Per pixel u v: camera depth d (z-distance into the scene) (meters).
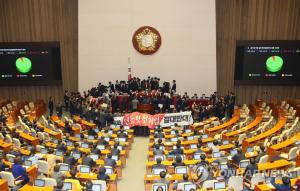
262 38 31.98
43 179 13.37
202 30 31.91
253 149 18.08
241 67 31.14
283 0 31.38
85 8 32.06
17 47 31.30
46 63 31.69
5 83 31.77
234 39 32.25
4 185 12.80
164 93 29.70
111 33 32.25
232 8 31.91
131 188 17.11
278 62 30.72
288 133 20.14
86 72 32.72
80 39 32.34
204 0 31.58
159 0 31.78
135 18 32.03
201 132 22.95
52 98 33.62
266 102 31.64
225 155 17.81
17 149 18.33
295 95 32.84
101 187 13.23
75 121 25.19
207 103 29.08
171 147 19.61
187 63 32.31
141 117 25.20
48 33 32.59
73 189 12.93
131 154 21.92
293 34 31.73
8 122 24.12
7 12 32.16
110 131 22.31
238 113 26.34
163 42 32.19
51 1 32.22
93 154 17.25
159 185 12.91
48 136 20.83
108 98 28.42
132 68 32.56
